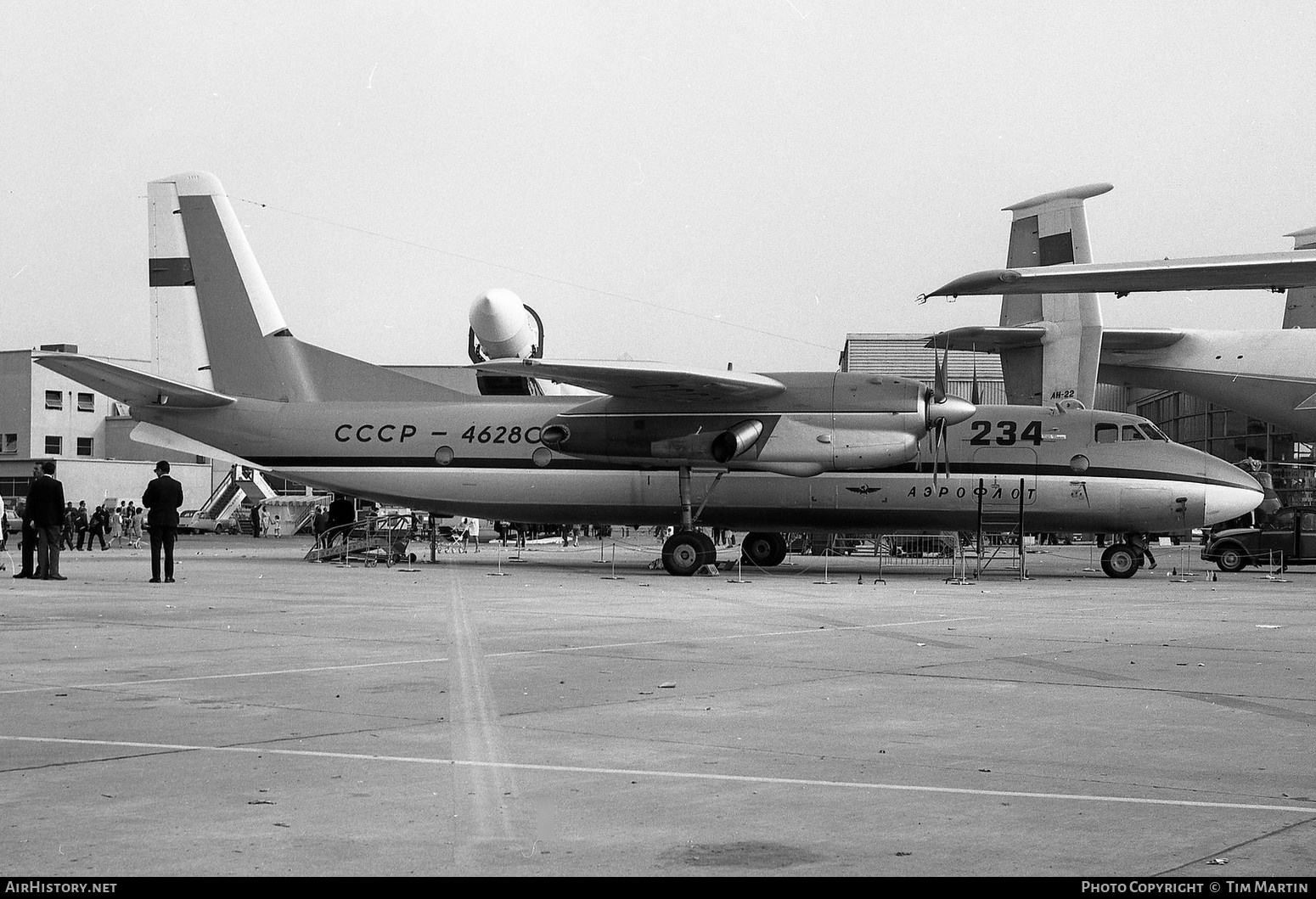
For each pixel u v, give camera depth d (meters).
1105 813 5.75
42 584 21.11
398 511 39.06
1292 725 8.03
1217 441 51.88
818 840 5.30
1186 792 6.18
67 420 76.81
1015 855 5.09
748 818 5.64
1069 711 8.55
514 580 23.31
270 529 59.47
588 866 4.92
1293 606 17.89
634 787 6.23
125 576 23.84
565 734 7.61
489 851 5.10
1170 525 24.52
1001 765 6.79
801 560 34.38
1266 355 33.09
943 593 20.52
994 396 47.22
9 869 4.80
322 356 27.80
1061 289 9.73
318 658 11.20
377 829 5.43
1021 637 13.30
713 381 23.00
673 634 13.38
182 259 28.02
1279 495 43.88
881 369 48.59
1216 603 18.53
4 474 64.62
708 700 8.96
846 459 23.94
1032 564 32.88
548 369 22.72
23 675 10.05
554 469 26.25
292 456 27.41
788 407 24.30
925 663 11.05
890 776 6.51
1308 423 32.25
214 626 13.95
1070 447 24.69
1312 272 9.16
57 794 6.02
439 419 26.97
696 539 24.78
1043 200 31.75
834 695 9.19
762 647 12.23
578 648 12.09
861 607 17.20
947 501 24.91
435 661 10.98
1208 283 9.52
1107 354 35.59
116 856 5.00
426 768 6.63
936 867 4.93
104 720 8.02
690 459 24.53
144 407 27.98
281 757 6.89
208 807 5.77
